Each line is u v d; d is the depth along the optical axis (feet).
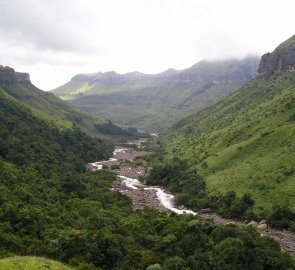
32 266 144.25
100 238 242.37
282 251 290.35
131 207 428.15
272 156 505.66
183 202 474.90
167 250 255.91
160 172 601.62
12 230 244.63
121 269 223.92
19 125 642.22
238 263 248.11
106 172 645.10
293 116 597.11
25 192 325.01
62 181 427.74
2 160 440.04
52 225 270.26
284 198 410.31
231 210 420.36
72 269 156.04
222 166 544.21
